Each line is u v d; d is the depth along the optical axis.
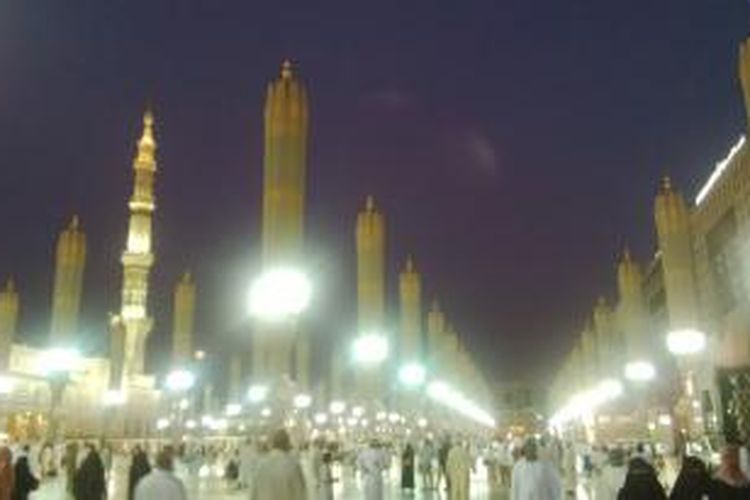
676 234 35.88
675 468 39.59
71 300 46.00
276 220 22.80
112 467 47.75
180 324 53.47
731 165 61.59
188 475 47.84
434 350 62.06
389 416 46.22
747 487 10.73
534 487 14.90
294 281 22.16
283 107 23.59
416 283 47.56
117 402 78.81
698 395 28.67
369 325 36.91
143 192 102.69
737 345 13.86
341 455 45.59
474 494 35.00
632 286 53.69
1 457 18.05
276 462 13.02
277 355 21.64
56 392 46.62
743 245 59.53
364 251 37.47
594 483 32.25
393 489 38.47
